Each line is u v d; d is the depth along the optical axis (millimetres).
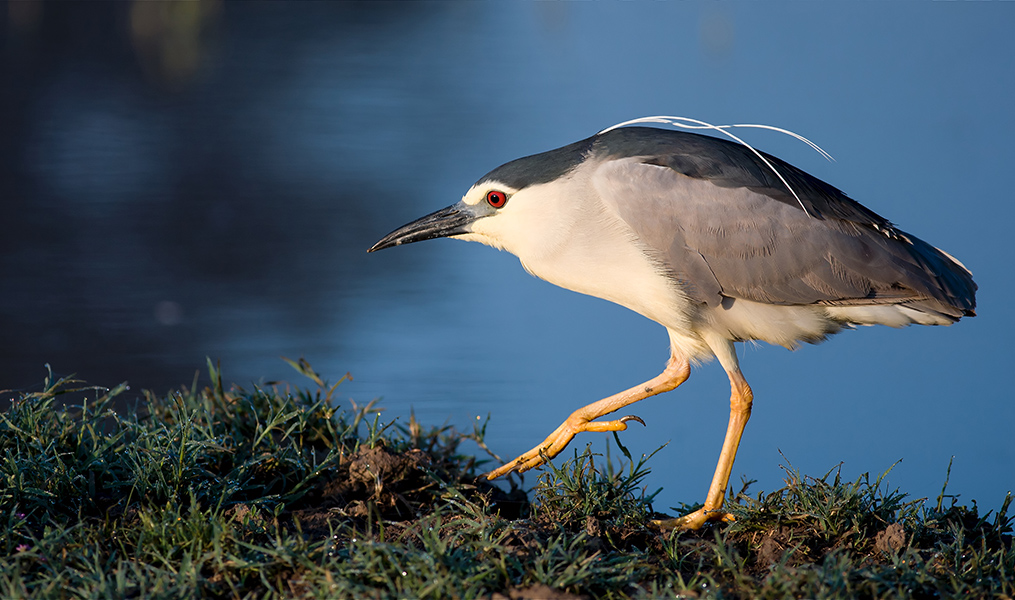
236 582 6141
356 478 7664
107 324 13461
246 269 15719
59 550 6297
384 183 19328
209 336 13242
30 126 22734
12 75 26719
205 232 17141
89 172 19875
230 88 26406
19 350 12477
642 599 5871
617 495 7621
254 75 27797
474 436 9266
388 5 37250
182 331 13359
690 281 8242
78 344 12805
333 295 14891
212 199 18594
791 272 8172
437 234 9016
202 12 34000
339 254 16484
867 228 8375
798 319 8406
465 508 7203
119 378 11773
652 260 8234
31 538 6238
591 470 7691
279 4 37281
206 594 6008
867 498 7480
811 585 5941
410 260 16531
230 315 14008
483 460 9555
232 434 8305
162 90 26219
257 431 8125
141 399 11125
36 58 28516
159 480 7027
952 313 8242
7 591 5699
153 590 5723
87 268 15414
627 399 8703
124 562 6145
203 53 30062
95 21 32719
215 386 9172
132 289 14750
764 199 8195
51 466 7020
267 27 33875
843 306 8289
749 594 5980
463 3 37188
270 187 19312
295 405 8664
